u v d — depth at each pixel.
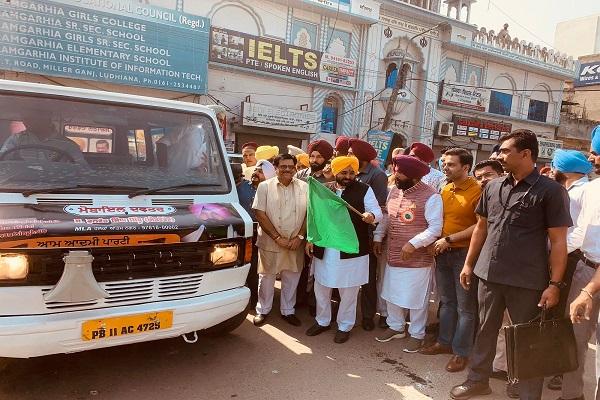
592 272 3.08
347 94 17.77
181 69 13.66
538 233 2.89
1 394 2.97
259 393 3.19
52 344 2.61
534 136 2.89
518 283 2.91
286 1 15.80
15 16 11.35
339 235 4.00
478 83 21.42
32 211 2.69
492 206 3.08
